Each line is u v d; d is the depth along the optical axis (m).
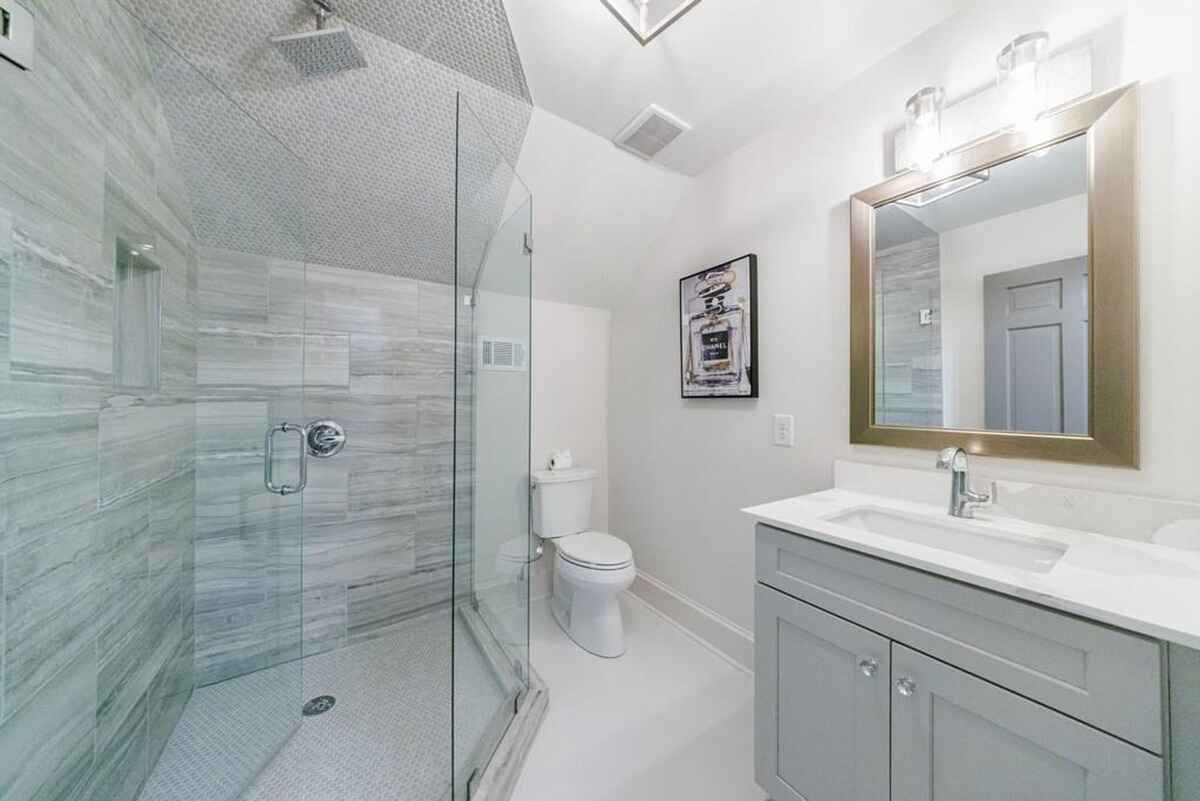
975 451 1.14
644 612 2.24
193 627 1.53
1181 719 0.57
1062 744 0.66
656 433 2.28
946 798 0.79
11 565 0.69
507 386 1.85
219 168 1.44
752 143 1.75
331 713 1.49
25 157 0.72
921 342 1.26
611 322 2.64
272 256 1.66
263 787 1.18
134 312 1.15
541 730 1.42
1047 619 0.67
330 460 1.90
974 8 1.15
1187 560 0.80
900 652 0.85
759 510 1.17
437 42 1.28
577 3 1.15
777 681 1.09
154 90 1.18
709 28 1.23
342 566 1.93
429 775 1.23
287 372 1.71
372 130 1.50
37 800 0.75
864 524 1.23
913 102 1.17
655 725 1.44
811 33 1.25
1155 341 0.89
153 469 1.23
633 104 1.55
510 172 1.67
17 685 0.71
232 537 1.61
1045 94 1.01
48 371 0.78
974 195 1.15
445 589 2.17
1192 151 0.84
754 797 1.18
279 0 1.11
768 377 1.70
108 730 0.99
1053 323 1.02
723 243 1.89
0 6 0.67
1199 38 0.84
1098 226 0.94
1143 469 0.91
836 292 1.47
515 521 1.86
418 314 2.08
